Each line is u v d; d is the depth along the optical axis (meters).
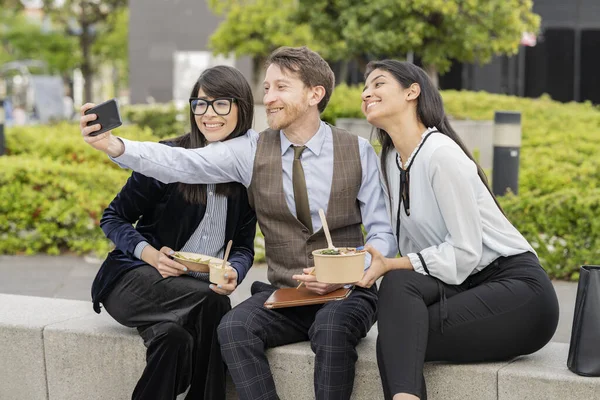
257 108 9.41
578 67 17.98
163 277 3.20
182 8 18.67
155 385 3.12
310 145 3.24
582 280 2.85
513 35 12.18
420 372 2.69
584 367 2.79
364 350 3.14
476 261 2.90
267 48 14.28
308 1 13.31
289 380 3.14
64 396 3.55
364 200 3.28
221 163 3.22
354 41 12.59
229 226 3.35
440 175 2.90
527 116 12.30
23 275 6.32
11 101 28.34
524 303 2.87
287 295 3.08
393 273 2.86
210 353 3.12
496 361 2.99
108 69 41.44
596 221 5.67
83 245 7.02
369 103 3.08
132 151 3.06
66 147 9.41
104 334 3.43
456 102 12.98
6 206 7.04
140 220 3.49
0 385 3.65
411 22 11.87
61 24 29.53
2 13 31.80
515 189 6.95
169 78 18.95
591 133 10.52
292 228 3.26
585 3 17.86
